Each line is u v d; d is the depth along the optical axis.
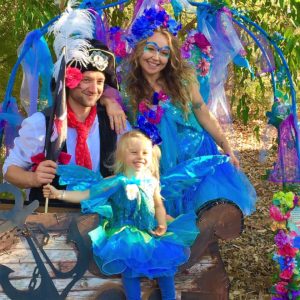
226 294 2.57
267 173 3.14
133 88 2.84
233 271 3.91
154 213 2.51
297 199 2.86
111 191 2.47
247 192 2.82
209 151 2.98
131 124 2.87
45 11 3.56
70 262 2.45
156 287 2.51
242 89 4.32
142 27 2.76
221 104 3.11
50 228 2.43
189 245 2.50
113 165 2.56
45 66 2.90
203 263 2.55
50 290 2.43
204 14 3.00
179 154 2.84
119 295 2.48
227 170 2.80
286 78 3.30
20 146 2.62
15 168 2.58
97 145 2.71
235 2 4.01
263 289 3.63
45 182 2.46
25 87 2.95
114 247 2.38
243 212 2.73
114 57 2.72
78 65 2.57
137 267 2.38
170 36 2.79
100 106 2.79
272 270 3.91
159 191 2.56
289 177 2.98
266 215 4.97
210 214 2.57
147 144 2.50
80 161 2.65
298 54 3.80
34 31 2.86
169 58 2.82
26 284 2.42
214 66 3.02
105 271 2.39
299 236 2.83
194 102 2.89
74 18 2.67
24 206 2.49
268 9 4.02
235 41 2.97
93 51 2.59
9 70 3.85
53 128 2.52
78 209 2.64
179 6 3.04
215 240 2.57
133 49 2.83
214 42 2.98
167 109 2.83
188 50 2.99
